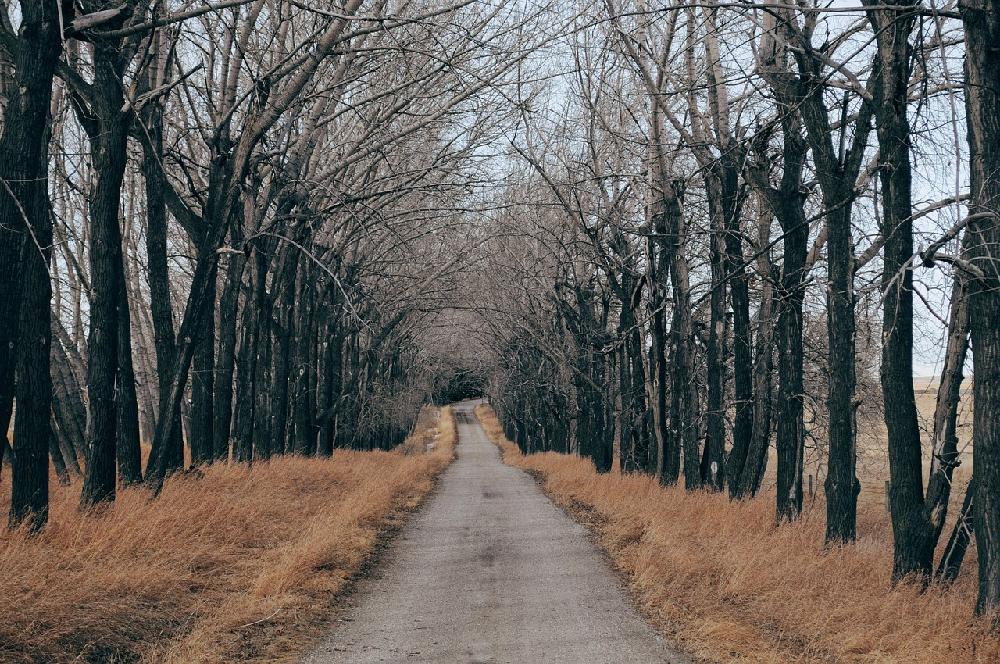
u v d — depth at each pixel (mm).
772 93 12141
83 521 9250
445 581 9469
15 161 8961
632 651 6484
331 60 16641
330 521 11969
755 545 10258
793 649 6609
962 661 6125
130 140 21016
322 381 34688
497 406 76750
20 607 6109
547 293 31016
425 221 26297
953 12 7445
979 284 7312
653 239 20562
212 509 11438
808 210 15648
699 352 25141
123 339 13438
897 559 8734
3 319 8758
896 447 8805
